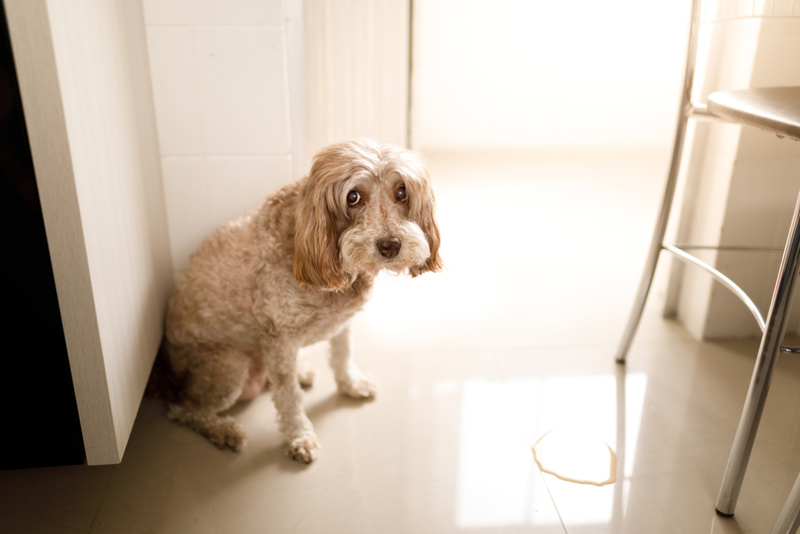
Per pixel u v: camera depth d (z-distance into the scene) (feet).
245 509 3.97
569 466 4.36
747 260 5.74
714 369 5.50
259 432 4.70
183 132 5.01
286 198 4.21
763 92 4.09
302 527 3.84
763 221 5.62
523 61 11.87
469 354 5.68
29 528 3.79
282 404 4.43
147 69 4.69
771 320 3.43
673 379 5.35
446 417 4.84
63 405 3.31
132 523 3.85
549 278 7.22
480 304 6.59
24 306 3.06
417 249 3.76
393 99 6.42
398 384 5.24
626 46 11.98
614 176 11.09
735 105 3.89
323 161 3.75
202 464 4.34
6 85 2.71
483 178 10.80
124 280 3.83
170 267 5.33
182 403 4.77
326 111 6.37
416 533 3.79
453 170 11.21
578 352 5.74
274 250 4.11
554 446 4.54
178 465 4.33
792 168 5.43
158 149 5.00
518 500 4.06
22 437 3.35
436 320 6.26
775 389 5.18
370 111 6.45
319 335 4.44
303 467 4.33
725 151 5.58
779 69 5.31
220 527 3.83
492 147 12.46
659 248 5.01
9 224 2.91
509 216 9.09
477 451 4.49
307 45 6.08
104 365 3.29
